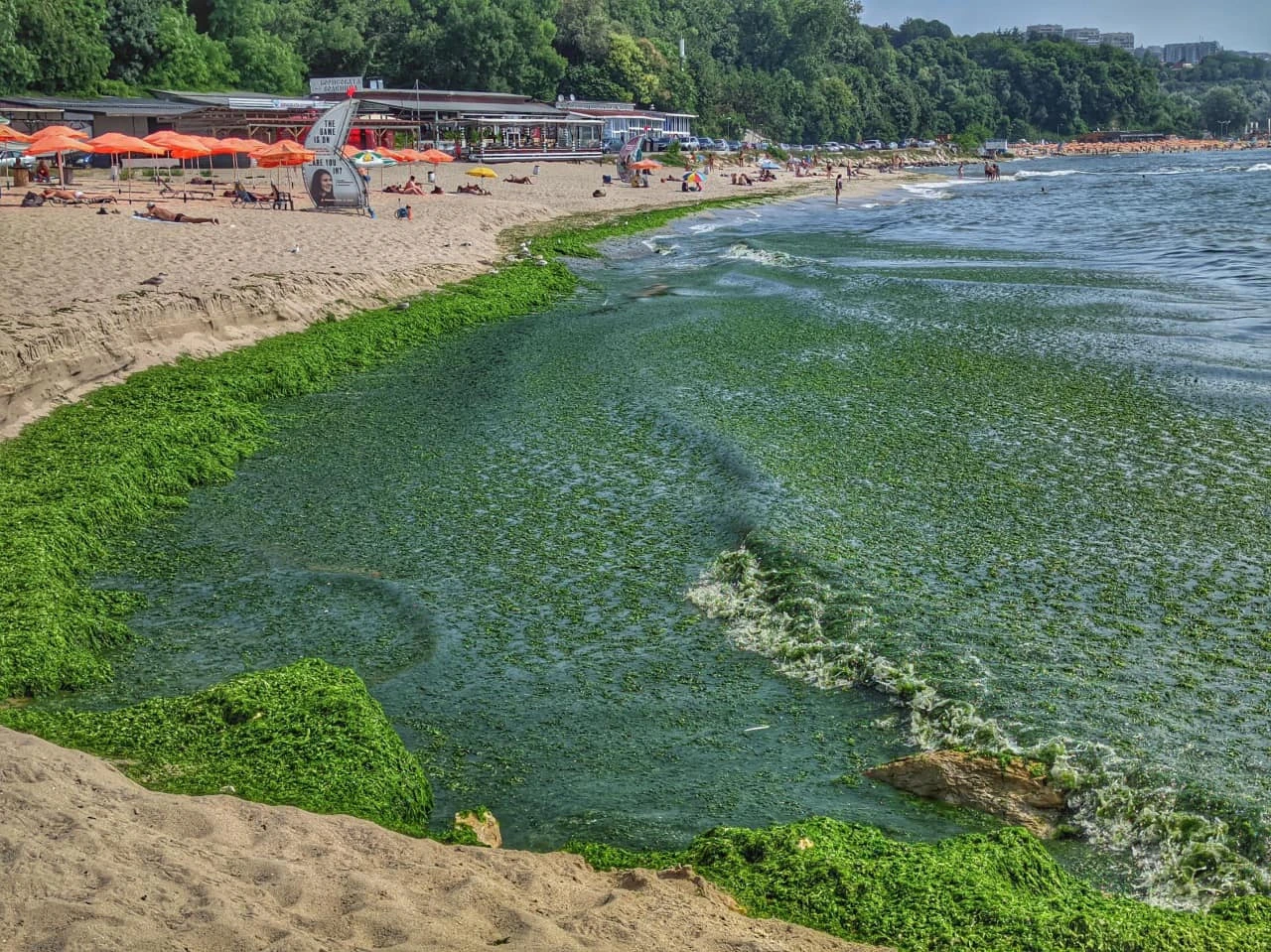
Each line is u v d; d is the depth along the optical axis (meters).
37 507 16.27
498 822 9.80
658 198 76.12
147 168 68.19
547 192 74.50
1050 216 70.00
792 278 39.22
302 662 11.80
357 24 113.44
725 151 134.75
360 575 15.14
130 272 30.58
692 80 153.00
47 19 78.00
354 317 30.67
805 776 10.50
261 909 6.84
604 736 11.25
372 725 10.54
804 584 13.95
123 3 87.00
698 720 11.54
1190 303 33.28
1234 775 10.01
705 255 46.94
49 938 6.35
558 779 10.48
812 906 7.77
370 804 9.35
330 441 21.06
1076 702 11.33
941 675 11.86
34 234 36.28
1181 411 21.34
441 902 7.17
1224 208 71.69
